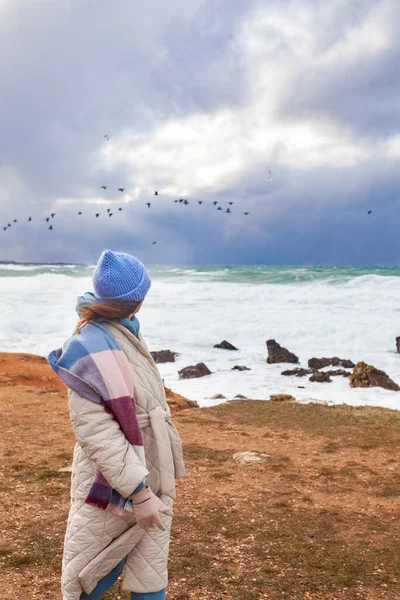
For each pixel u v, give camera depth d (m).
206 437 7.02
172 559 3.59
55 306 28.11
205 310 27.44
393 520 4.39
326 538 4.01
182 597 3.12
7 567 3.39
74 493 2.05
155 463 2.07
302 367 17.83
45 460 5.68
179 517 4.35
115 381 1.95
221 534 4.04
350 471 5.65
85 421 1.91
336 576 3.41
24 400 8.85
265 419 8.12
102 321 2.10
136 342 2.10
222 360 18.88
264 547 3.83
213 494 4.92
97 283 2.08
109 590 3.16
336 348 20.66
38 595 3.07
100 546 2.00
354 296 31.45
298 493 5.00
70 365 1.97
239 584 3.29
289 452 6.37
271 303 30.11
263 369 17.45
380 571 3.49
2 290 36.69
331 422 7.92
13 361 12.23
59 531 3.96
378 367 17.67
